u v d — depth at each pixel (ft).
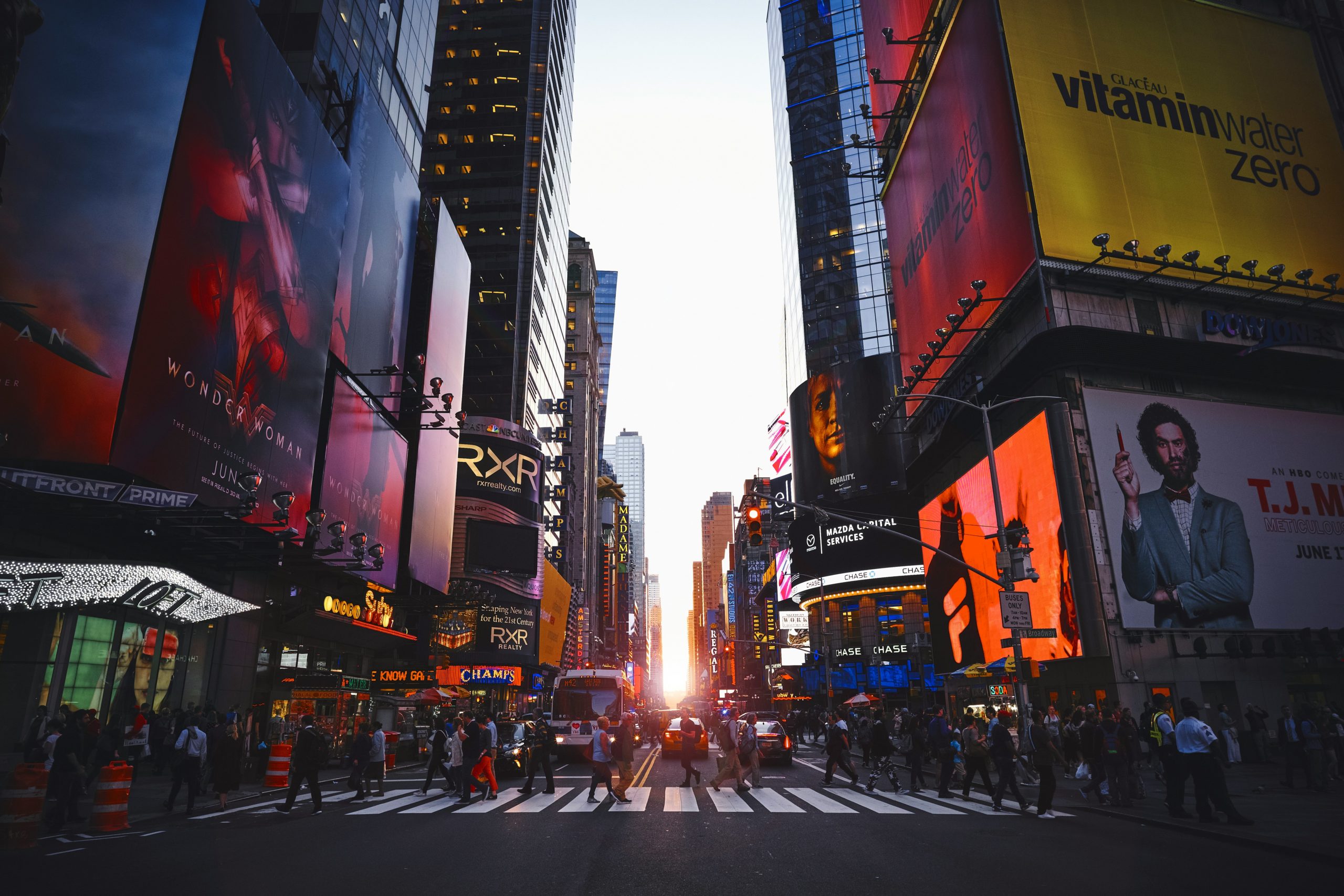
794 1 365.61
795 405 280.92
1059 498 95.86
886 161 165.78
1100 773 51.96
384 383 131.34
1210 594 93.56
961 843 36.37
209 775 61.16
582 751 97.14
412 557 138.00
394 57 152.25
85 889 26.35
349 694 91.09
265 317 82.12
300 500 89.81
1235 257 109.50
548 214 335.26
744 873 29.19
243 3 79.25
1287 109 121.70
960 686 129.39
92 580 56.03
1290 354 105.19
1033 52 111.14
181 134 67.31
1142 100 113.70
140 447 60.85
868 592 244.22
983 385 113.29
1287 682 92.38
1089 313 101.30
